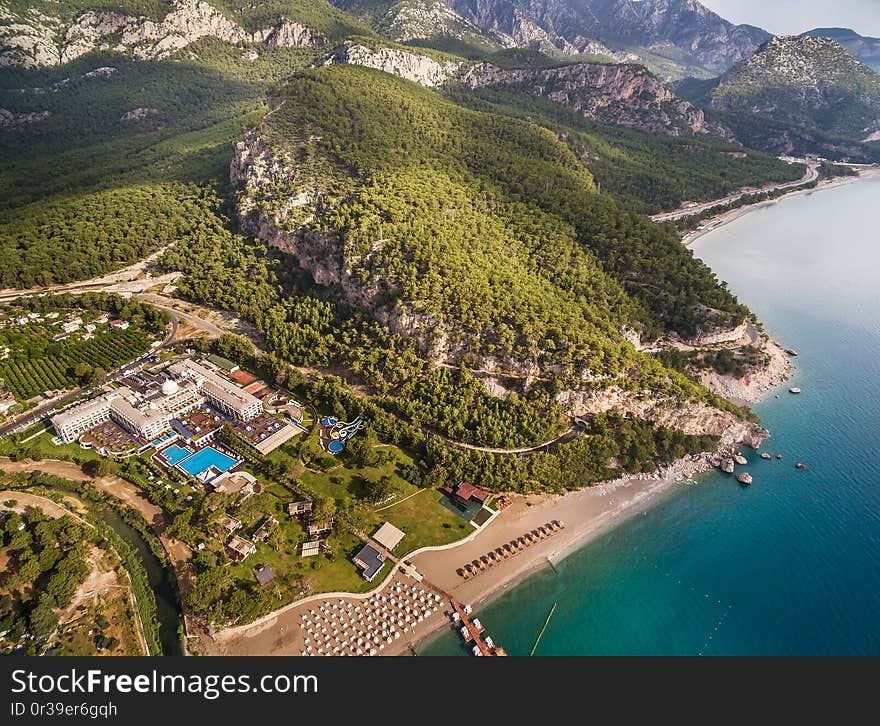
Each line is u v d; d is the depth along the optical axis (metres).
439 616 134.88
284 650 123.62
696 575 150.62
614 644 132.00
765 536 163.62
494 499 168.00
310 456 177.25
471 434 186.12
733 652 131.38
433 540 153.50
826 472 188.12
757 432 199.12
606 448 183.75
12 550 139.25
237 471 171.62
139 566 139.75
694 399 194.50
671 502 174.50
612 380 192.50
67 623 124.38
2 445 176.12
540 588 144.62
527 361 197.25
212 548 144.38
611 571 150.50
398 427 189.38
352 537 152.00
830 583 149.62
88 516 154.12
